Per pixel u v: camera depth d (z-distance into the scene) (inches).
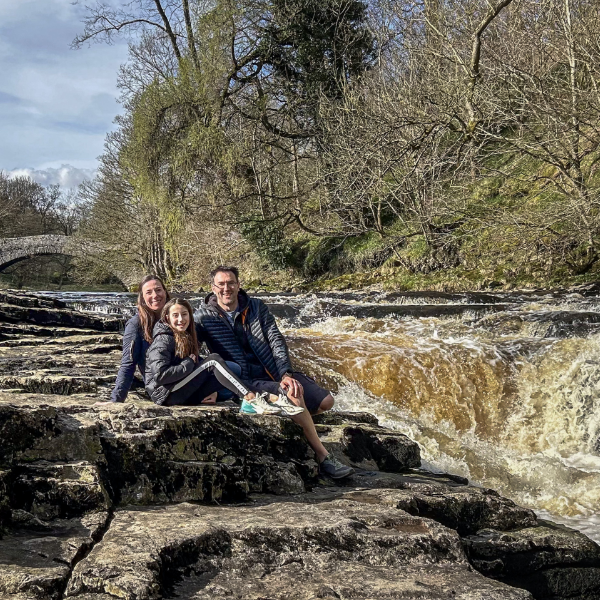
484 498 174.6
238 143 987.3
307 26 993.5
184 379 182.5
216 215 1026.7
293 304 538.3
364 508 150.0
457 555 133.0
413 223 788.0
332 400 196.9
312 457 179.5
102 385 215.6
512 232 658.2
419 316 474.6
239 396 186.2
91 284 1644.9
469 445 309.4
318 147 962.7
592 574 166.4
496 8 605.6
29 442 144.6
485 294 573.9
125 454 151.3
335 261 904.3
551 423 313.9
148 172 1051.9
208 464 156.6
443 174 759.1
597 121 574.6
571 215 606.2
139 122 1040.8
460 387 330.6
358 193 735.7
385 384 331.9
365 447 209.9
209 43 983.0
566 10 592.4
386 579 120.0
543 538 165.3
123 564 111.9
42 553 118.4
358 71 991.6
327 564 125.0
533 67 627.2
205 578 119.2
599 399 307.0
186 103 1015.6
